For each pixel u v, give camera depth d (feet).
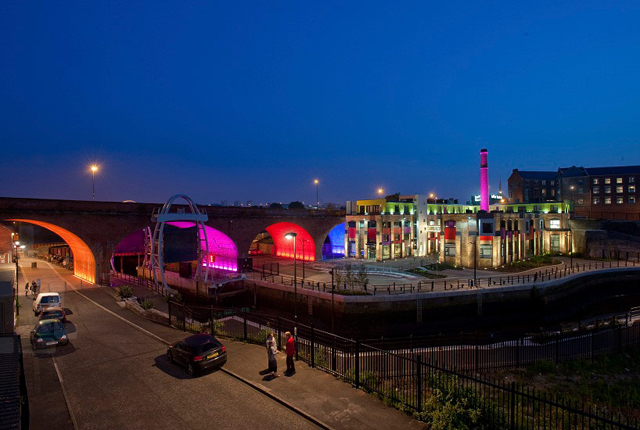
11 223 238.07
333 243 245.86
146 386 46.85
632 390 54.03
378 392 42.70
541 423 41.04
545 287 134.92
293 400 41.32
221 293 144.36
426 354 70.64
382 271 165.48
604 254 208.85
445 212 242.58
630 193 301.43
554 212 240.12
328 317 120.57
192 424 37.55
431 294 120.47
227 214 172.96
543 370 62.44
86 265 145.48
